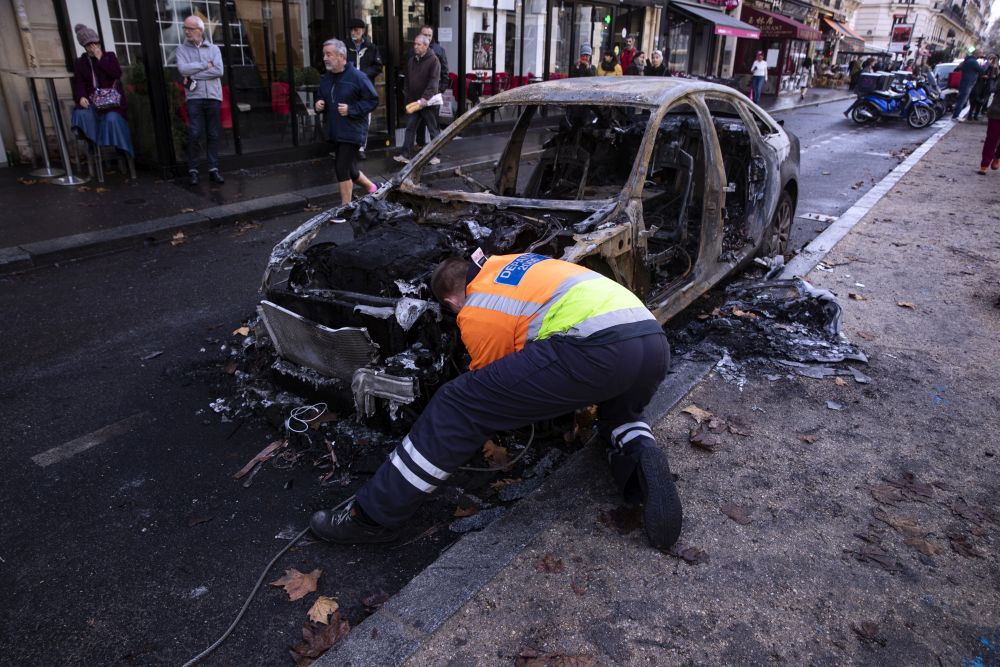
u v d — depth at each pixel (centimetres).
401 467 258
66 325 491
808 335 459
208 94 845
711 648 229
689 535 281
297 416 362
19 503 308
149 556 278
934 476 323
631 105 425
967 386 405
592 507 295
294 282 367
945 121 2009
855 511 298
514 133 530
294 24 1024
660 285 442
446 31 1324
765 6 3108
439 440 254
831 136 1608
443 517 303
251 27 969
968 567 267
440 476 259
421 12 1255
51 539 286
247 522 298
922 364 432
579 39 1697
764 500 304
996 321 498
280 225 756
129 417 375
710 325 472
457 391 258
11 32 870
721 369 416
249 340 431
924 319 499
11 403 388
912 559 270
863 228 743
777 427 361
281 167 997
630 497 288
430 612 241
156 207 766
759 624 239
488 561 264
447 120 1366
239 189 859
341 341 328
